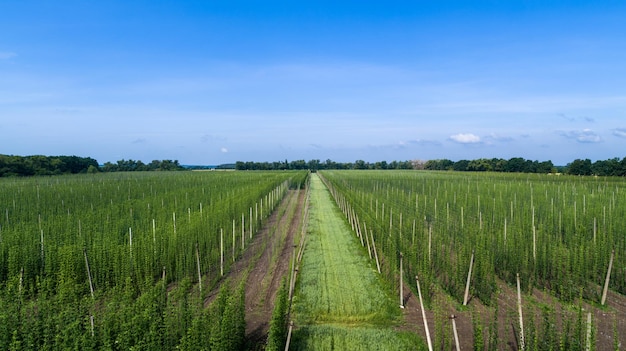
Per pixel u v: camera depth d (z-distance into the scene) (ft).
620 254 63.82
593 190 140.15
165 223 83.10
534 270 61.00
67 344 34.73
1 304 40.73
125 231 80.69
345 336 43.39
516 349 41.32
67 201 116.98
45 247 63.00
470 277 56.54
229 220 92.53
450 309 52.70
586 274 57.93
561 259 59.67
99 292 51.42
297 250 81.61
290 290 52.54
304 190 232.12
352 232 101.14
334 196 179.63
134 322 36.11
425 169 526.57
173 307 41.88
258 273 67.31
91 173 335.47
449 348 39.88
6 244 62.69
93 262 58.80
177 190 154.71
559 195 125.39
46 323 37.04
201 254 68.33
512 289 60.39
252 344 42.60
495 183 185.16
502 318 50.06
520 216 93.25
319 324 47.37
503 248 66.54
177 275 61.93
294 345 41.52
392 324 47.93
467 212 108.99
